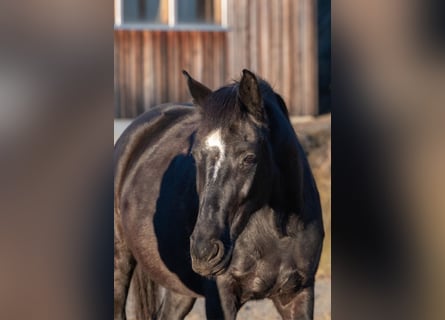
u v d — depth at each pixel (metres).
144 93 17.31
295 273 7.01
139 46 17.22
